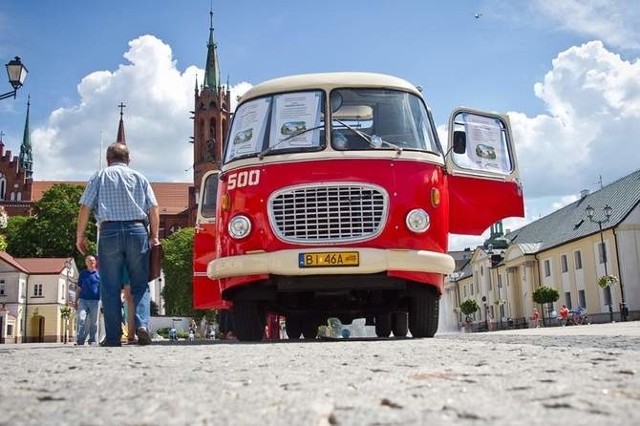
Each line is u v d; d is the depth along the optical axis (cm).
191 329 5169
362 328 1661
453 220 825
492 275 8206
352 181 746
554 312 6225
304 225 743
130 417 202
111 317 684
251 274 750
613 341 527
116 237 684
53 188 6856
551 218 7375
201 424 189
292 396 240
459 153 834
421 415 193
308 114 798
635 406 200
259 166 773
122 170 700
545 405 206
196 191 10725
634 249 5200
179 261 7619
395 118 798
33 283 7094
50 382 302
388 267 727
